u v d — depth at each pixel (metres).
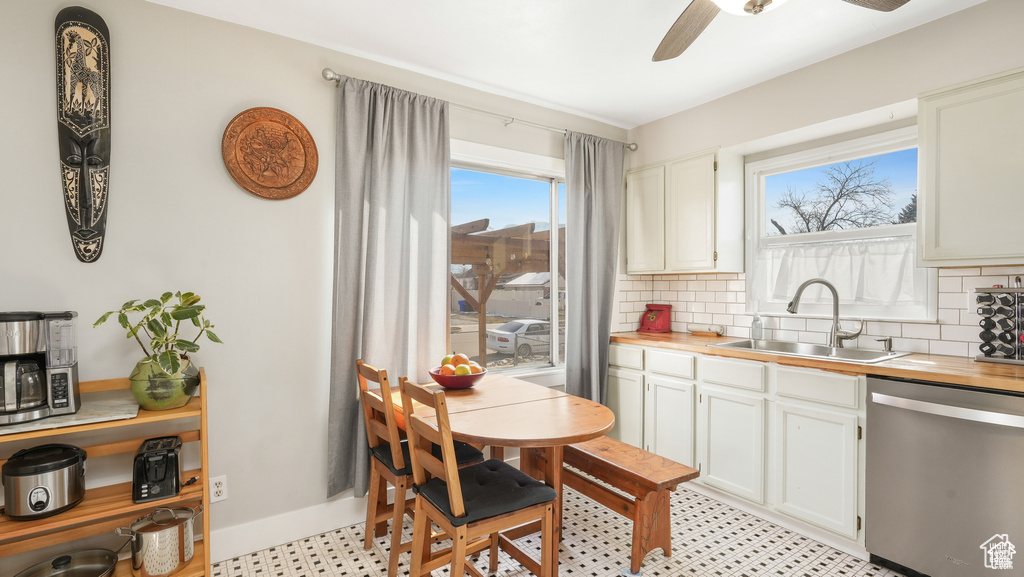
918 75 2.35
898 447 2.11
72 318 1.79
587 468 2.47
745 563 2.27
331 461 2.51
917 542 2.07
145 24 2.13
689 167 3.37
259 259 2.38
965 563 1.93
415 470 1.92
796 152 3.14
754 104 3.05
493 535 2.23
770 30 2.40
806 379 2.44
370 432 2.38
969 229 2.14
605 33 2.44
